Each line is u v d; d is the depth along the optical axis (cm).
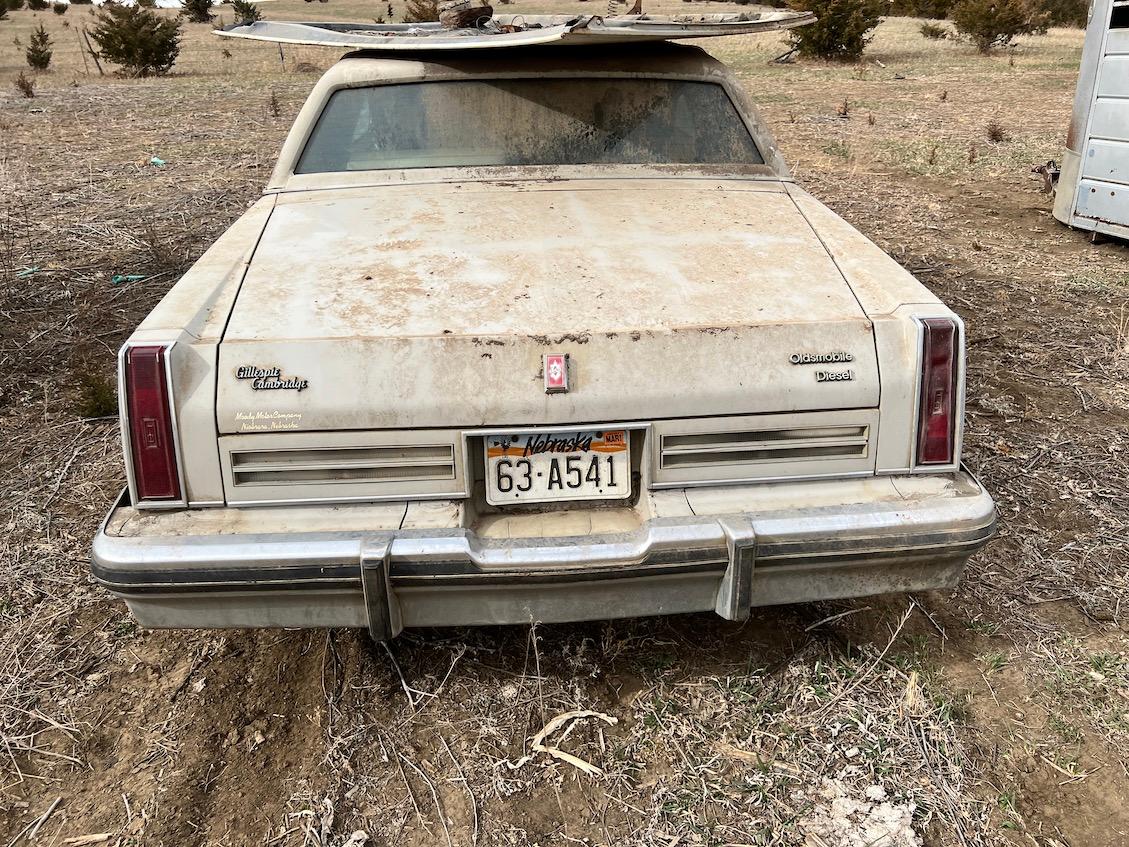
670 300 238
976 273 668
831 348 227
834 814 221
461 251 266
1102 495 367
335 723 252
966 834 217
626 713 255
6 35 3894
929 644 283
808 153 1135
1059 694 262
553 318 229
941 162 1075
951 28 3475
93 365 501
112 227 759
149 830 220
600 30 295
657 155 338
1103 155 736
